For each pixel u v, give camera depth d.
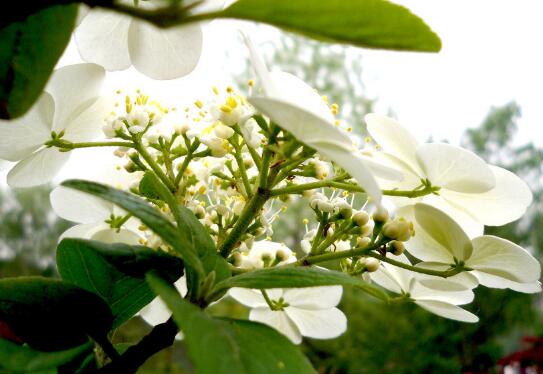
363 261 0.20
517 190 0.19
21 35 0.13
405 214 0.19
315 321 0.22
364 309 1.56
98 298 0.16
